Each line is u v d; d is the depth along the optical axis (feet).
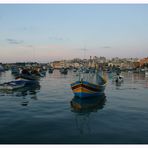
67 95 89.71
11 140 34.30
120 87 133.28
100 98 82.38
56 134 37.40
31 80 141.38
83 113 54.70
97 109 60.08
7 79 192.75
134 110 58.70
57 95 89.56
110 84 158.51
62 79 213.87
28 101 72.64
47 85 142.20
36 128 40.75
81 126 42.47
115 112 56.03
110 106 64.95
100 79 103.86
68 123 44.73
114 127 41.96
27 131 38.83
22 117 49.24
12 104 66.44
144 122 45.78
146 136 36.73
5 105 64.64
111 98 82.79
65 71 383.04
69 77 254.27
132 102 72.95
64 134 37.45
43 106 63.46
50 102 71.00
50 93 96.84
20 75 133.18
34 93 96.37
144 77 269.23
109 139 35.19
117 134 37.65
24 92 100.07
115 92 104.99
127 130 39.99
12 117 49.11
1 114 52.16
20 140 34.32
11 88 107.45
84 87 77.92
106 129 40.60
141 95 92.89
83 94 78.59
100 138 35.60
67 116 51.03
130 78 244.63
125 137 36.14
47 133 37.86
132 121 46.62
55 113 54.08
